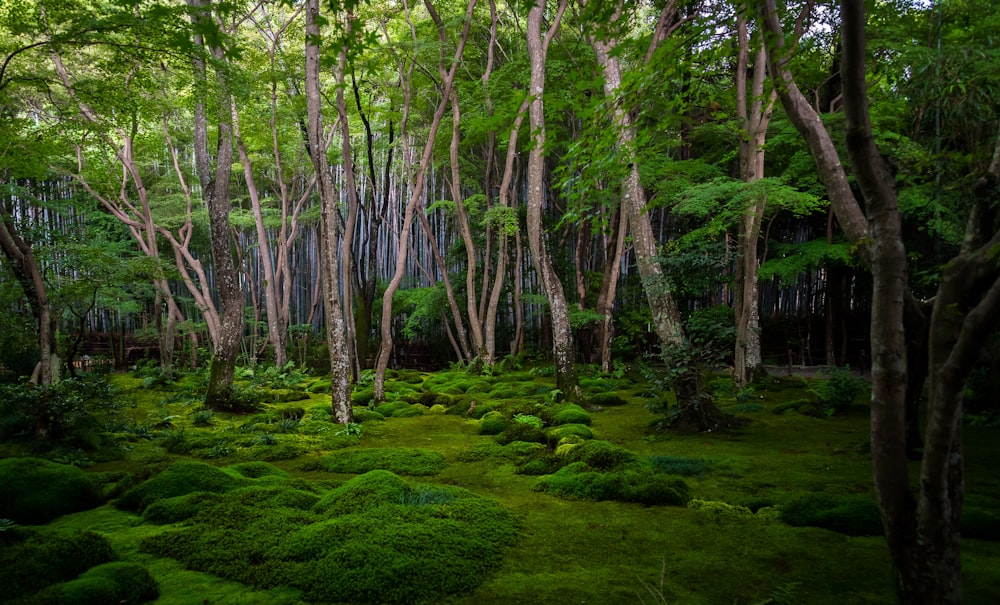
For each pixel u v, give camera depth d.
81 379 9.00
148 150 16.48
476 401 11.06
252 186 17.11
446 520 4.40
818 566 3.75
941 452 2.42
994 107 4.29
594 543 4.20
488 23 17.30
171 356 17.42
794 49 3.06
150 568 3.77
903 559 2.57
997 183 2.64
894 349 2.58
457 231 21.09
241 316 11.45
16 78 9.18
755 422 8.93
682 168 11.22
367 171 21.31
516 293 18.28
